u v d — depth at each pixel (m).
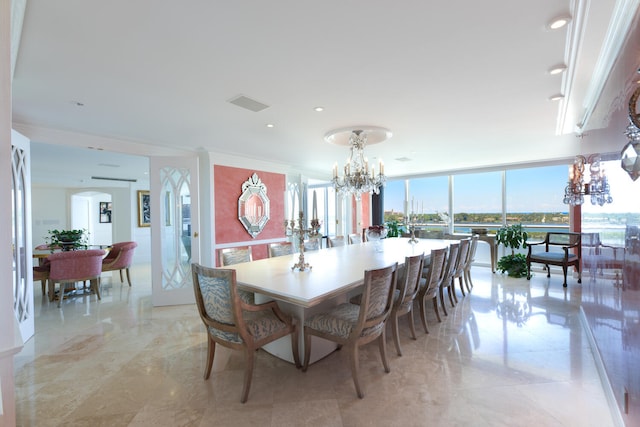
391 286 2.31
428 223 7.48
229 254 3.43
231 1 1.37
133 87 2.30
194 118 3.05
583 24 1.59
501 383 2.14
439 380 2.18
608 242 2.08
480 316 3.51
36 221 7.42
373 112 2.91
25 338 2.92
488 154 5.03
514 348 2.68
